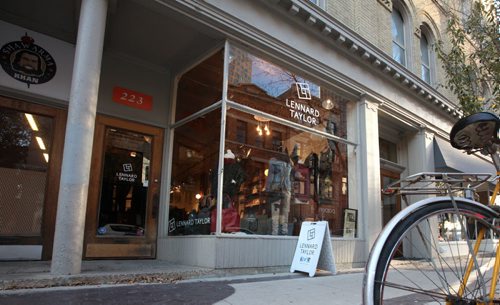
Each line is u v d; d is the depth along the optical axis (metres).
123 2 5.88
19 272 4.79
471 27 8.43
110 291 4.29
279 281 5.52
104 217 6.77
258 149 6.95
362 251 8.19
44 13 6.20
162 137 7.73
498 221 2.50
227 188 6.31
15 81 6.13
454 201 2.42
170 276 5.22
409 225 2.26
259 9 6.97
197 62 7.33
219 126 6.46
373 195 8.62
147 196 7.34
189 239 6.40
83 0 5.32
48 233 6.16
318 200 7.89
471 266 2.45
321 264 6.43
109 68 7.21
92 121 5.06
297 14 7.43
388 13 10.81
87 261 6.36
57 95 6.47
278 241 6.61
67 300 3.75
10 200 5.96
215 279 5.46
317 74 8.05
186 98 7.52
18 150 6.14
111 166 7.00
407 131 11.27
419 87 10.48
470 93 8.30
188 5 5.98
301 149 7.78
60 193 4.79
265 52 7.12
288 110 7.58
